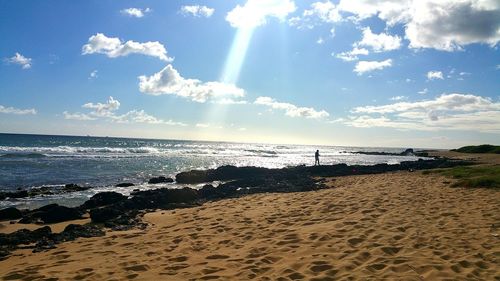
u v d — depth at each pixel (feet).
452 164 125.08
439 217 31.48
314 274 18.69
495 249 22.00
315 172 102.12
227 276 18.79
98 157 140.36
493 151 252.83
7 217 42.47
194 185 81.30
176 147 276.62
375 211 34.83
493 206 35.63
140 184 80.53
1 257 24.95
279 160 182.60
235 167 96.02
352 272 18.66
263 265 20.43
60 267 21.30
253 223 32.68
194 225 33.37
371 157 254.88
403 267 19.12
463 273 18.33
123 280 18.71
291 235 26.81
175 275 19.25
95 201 50.96
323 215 34.50
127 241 28.07
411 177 73.05
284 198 47.67
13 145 212.02
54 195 61.82
